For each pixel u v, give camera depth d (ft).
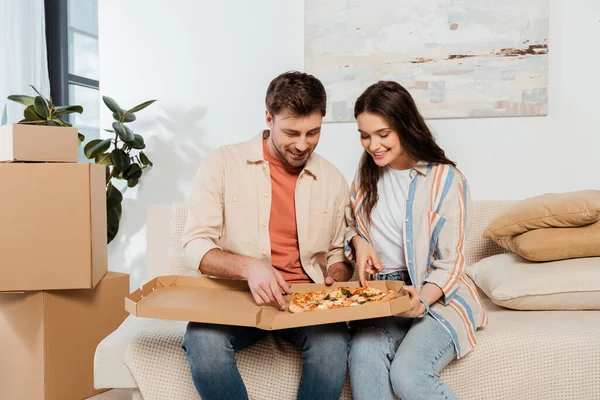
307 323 3.86
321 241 5.20
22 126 5.98
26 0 9.98
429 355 4.14
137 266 8.70
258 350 4.64
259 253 4.96
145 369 4.55
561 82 7.06
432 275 4.55
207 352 4.10
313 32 7.79
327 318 3.88
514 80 7.12
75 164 6.09
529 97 7.09
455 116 7.33
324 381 4.15
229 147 5.23
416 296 4.15
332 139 7.84
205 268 4.61
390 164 5.16
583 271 5.18
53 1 10.84
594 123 7.00
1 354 6.27
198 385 4.11
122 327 5.23
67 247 6.10
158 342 4.64
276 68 8.10
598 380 4.65
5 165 5.94
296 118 4.60
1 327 6.25
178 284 4.84
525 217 5.54
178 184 8.57
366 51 7.60
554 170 7.16
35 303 6.13
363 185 5.20
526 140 7.20
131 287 8.72
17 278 6.00
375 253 4.82
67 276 6.10
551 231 5.41
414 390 3.95
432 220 4.72
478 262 6.15
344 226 5.44
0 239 5.95
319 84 4.77
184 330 4.94
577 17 6.96
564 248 5.31
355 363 4.23
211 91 8.39
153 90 8.62
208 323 4.28
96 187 6.45
